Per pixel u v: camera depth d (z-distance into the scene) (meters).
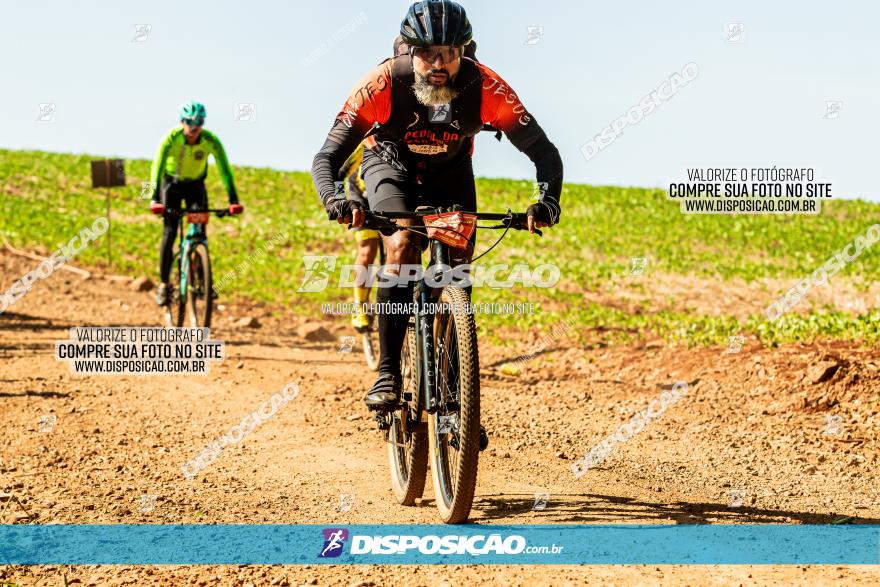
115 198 42.53
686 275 29.48
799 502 7.18
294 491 7.74
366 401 6.90
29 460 8.64
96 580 5.76
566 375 13.36
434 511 7.15
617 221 42.25
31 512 7.12
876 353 11.34
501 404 11.46
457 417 6.40
